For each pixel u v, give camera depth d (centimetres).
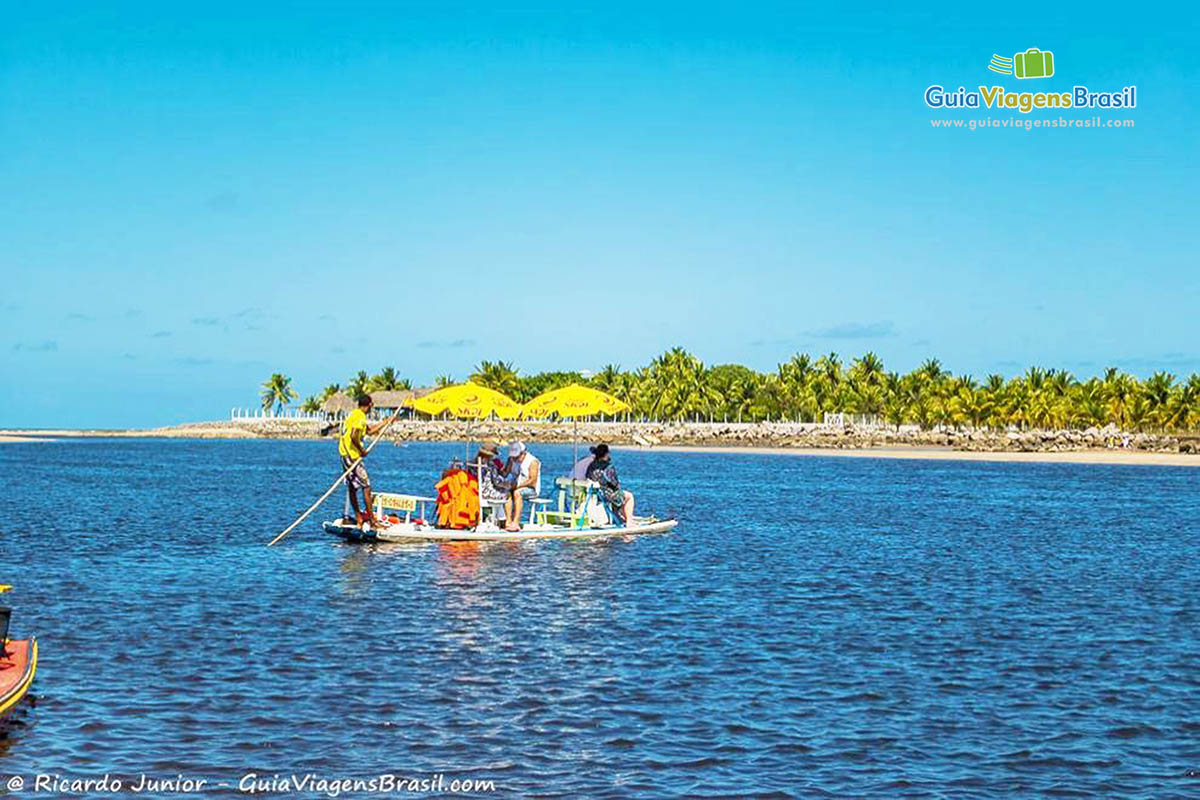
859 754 1291
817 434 17775
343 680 1587
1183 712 1462
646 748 1306
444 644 1836
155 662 1684
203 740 1320
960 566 2911
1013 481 8138
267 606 2180
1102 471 10238
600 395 3575
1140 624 2073
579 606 2206
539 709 1452
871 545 3434
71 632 1905
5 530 3659
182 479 7338
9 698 1369
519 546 3169
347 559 2888
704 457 13525
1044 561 3047
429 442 19900
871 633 1958
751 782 1204
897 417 18862
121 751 1280
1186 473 9844
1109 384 17412
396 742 1320
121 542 3306
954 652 1808
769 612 2162
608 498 3547
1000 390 18175
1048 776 1227
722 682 1597
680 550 3155
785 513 4759
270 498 5453
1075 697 1532
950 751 1304
